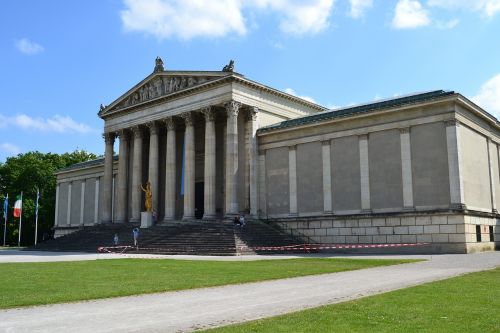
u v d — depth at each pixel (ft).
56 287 82.38
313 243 220.84
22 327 50.80
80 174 382.42
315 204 225.35
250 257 168.55
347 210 213.87
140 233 237.04
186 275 101.55
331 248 211.00
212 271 110.11
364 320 49.85
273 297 70.28
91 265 130.41
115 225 276.21
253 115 244.83
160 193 292.20
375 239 202.39
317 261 141.18
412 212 191.62
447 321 49.32
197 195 278.05
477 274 93.97
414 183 195.21
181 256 177.47
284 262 137.80
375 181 206.59
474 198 194.29
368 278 92.84
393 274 99.55
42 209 456.45
